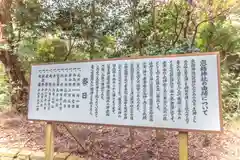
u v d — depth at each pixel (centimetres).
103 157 310
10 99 478
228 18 436
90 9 446
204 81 217
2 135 377
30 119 291
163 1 425
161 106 231
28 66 471
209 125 210
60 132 369
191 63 224
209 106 212
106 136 360
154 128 230
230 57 475
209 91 214
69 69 282
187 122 218
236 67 476
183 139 221
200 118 213
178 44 427
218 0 401
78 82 274
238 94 446
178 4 438
